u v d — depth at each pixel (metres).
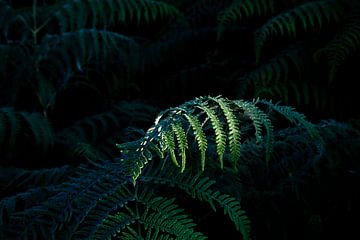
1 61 2.42
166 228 1.19
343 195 1.62
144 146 1.20
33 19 2.77
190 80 2.72
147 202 1.26
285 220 1.56
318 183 1.59
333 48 2.20
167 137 1.20
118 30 3.49
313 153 1.63
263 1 2.55
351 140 1.67
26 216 1.31
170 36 2.97
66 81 2.59
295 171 1.60
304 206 1.59
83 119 2.35
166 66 2.94
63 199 1.32
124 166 1.21
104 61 2.73
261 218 1.53
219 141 1.19
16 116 2.17
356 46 2.29
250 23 2.96
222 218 1.52
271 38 2.62
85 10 2.70
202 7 3.21
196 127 1.21
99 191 1.31
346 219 1.64
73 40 2.56
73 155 2.11
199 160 1.43
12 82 2.48
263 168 1.60
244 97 2.50
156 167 1.43
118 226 1.21
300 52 2.37
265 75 2.29
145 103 2.64
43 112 2.64
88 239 1.19
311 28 2.58
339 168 1.61
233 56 2.84
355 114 2.33
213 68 2.70
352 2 2.39
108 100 2.77
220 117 1.54
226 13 2.57
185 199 1.48
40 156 2.24
